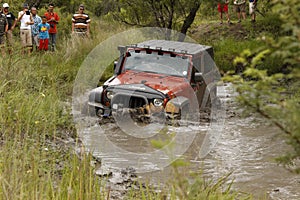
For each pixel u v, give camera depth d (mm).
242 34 39750
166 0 35406
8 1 37594
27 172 9039
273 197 11859
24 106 15445
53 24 32938
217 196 9305
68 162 12352
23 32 29047
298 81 4844
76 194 8688
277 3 4637
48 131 15078
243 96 4719
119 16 37750
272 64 29547
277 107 4688
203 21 46406
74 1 47719
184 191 5719
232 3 43000
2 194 7980
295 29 4441
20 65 20469
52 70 23609
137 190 11719
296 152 4793
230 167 13805
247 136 16875
